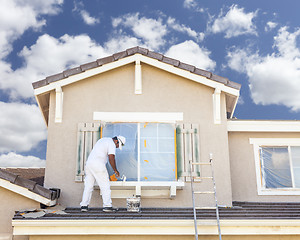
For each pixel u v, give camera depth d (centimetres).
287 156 904
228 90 863
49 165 816
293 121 895
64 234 645
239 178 883
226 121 864
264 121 892
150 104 862
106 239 677
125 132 841
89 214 670
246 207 780
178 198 811
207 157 837
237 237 689
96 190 807
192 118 859
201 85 881
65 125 843
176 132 845
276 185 885
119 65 865
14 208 706
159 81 880
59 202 794
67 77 853
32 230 636
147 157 827
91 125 840
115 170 757
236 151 901
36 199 696
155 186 795
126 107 859
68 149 829
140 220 641
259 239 692
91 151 786
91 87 870
